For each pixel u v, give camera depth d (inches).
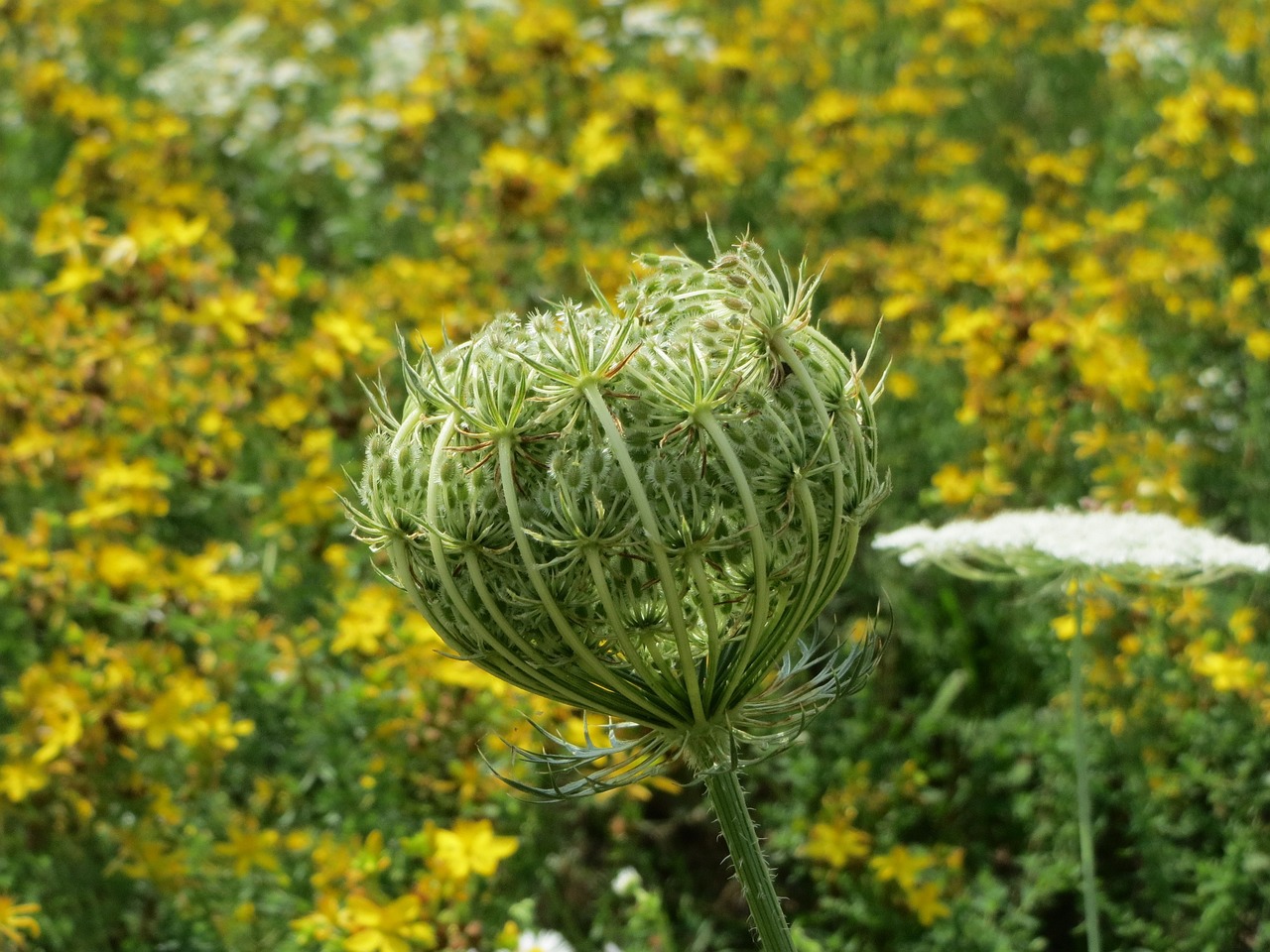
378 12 356.5
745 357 68.5
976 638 170.7
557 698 72.4
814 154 245.6
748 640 69.3
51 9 330.6
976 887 148.0
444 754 144.6
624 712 72.3
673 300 70.8
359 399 177.2
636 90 238.4
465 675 139.8
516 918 130.4
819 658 79.4
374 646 147.1
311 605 175.0
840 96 257.9
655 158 238.7
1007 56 301.1
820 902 143.9
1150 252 210.1
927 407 197.2
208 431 175.0
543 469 67.0
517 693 143.5
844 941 143.7
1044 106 292.5
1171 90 281.4
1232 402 198.1
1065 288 213.6
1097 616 149.8
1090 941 103.1
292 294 186.4
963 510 180.9
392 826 144.9
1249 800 143.2
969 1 296.5
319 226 264.4
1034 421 175.6
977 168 273.0
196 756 145.4
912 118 281.3
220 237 243.1
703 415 65.9
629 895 149.4
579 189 227.9
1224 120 236.2
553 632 69.4
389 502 70.2
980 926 136.5
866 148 250.4
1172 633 153.5
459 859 125.4
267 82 291.1
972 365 180.1
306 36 331.9
